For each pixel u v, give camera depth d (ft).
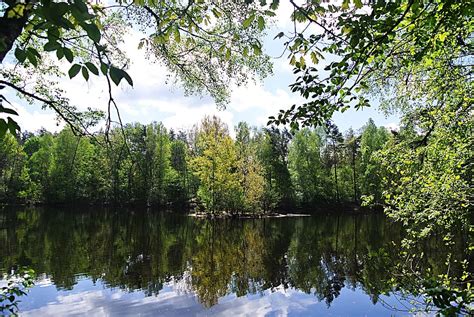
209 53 14.46
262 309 36.73
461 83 19.83
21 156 137.08
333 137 161.89
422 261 33.50
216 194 119.44
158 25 10.06
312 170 155.12
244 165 126.21
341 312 34.68
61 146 83.51
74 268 49.75
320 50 9.40
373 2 8.58
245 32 11.67
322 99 10.86
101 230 84.33
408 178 22.49
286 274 49.93
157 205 141.69
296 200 147.23
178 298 39.55
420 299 18.39
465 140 19.89
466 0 8.75
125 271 49.75
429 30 11.59
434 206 21.04
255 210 126.00
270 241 76.33
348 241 74.33
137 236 78.54
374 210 152.76
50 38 4.93
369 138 152.66
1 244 62.28
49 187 124.16
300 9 8.13
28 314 33.83
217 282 46.09
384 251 19.42
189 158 138.62
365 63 10.26
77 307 36.06
